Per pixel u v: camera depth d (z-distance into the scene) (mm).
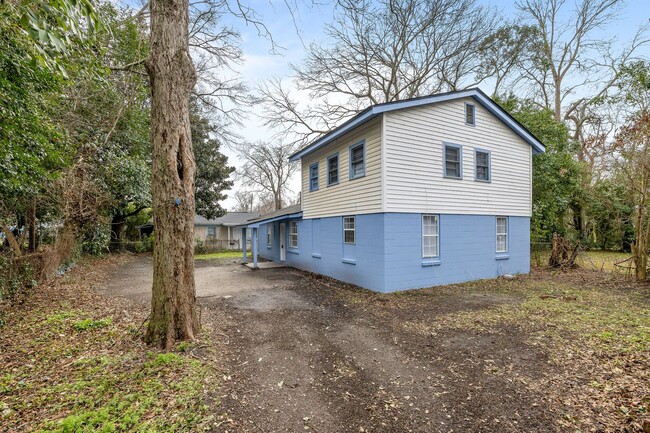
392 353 4684
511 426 2902
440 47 17266
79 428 2770
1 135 5320
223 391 3543
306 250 13469
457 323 6008
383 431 2895
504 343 4945
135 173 14422
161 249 4766
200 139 25078
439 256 9680
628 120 11234
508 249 11344
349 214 10305
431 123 9523
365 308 7250
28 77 5340
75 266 12945
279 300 8109
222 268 14930
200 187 25906
